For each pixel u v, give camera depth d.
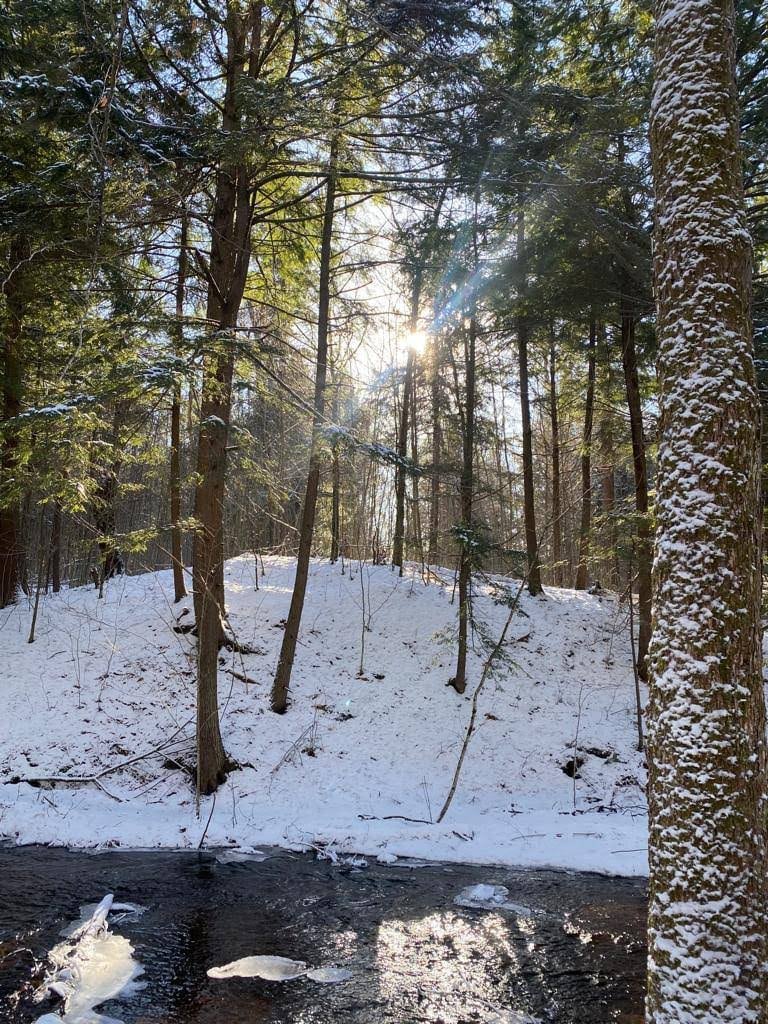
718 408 3.29
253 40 9.52
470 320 13.16
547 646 14.55
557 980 5.55
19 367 12.15
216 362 8.46
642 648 13.64
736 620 3.16
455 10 7.49
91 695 11.75
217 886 7.44
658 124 3.66
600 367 15.97
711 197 3.43
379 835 9.08
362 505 22.05
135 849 8.53
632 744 11.97
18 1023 4.72
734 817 3.02
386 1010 5.07
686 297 3.44
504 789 10.98
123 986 5.26
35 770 10.13
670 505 3.39
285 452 14.27
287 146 9.70
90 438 7.56
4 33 7.98
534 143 8.36
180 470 14.22
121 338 7.41
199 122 8.73
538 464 25.97
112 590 15.38
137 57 8.09
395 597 15.47
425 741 11.79
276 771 10.70
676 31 3.61
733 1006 2.87
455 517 19.19
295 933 6.35
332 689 12.70
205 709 10.09
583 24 10.11
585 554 15.99
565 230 10.05
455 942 6.23
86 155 7.47
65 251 8.45
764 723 3.19
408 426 17.86
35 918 6.41
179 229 11.19
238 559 17.72
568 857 8.57
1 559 14.45
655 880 3.21
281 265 13.19
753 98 9.22
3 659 12.45
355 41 8.70
